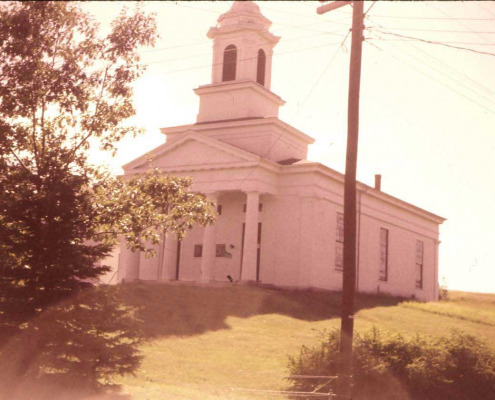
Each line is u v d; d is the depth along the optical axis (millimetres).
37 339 16578
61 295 17062
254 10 50188
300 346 27422
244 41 49500
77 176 18719
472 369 21109
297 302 37938
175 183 21078
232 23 49938
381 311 39969
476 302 58594
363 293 48250
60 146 19562
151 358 23969
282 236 43719
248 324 31984
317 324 33062
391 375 20109
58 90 18766
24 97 18391
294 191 43875
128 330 17500
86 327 16906
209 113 49906
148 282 43062
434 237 62438
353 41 17875
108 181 20031
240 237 45031
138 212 19875
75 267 17375
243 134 46969
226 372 22625
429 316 40156
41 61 18906
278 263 43469
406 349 20984
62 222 17609
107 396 16953
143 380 20281
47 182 18438
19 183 18344
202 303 35312
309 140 49906
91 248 18078
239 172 42969
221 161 43562
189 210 21062
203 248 42906
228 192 44281
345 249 17250
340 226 46219
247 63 49406
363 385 19781
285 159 47250
